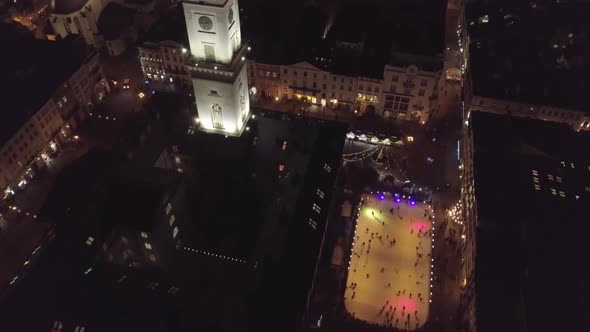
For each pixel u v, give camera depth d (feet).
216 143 335.88
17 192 378.94
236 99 317.83
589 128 374.02
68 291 244.83
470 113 367.25
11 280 313.12
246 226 306.14
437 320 306.76
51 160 408.05
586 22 454.40
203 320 234.38
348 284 319.27
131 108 456.04
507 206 297.94
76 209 297.12
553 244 278.87
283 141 352.69
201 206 321.11
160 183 283.79
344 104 456.04
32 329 230.27
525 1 485.15
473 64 409.08
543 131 350.23
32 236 353.10
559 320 245.45
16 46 442.09
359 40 462.60
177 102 372.38
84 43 462.60
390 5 516.73
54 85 405.18
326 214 315.17
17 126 370.73
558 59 415.64
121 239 285.84
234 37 303.89
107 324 229.45
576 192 307.58
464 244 335.88
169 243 297.74
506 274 269.03
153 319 230.68
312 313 304.91
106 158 331.36
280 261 285.43
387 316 304.09
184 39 451.53
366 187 377.50
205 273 278.46
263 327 248.32
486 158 327.47
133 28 532.32
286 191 326.24
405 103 437.17
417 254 334.85
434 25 491.31
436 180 393.50
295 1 516.73
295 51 454.40
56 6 498.69
